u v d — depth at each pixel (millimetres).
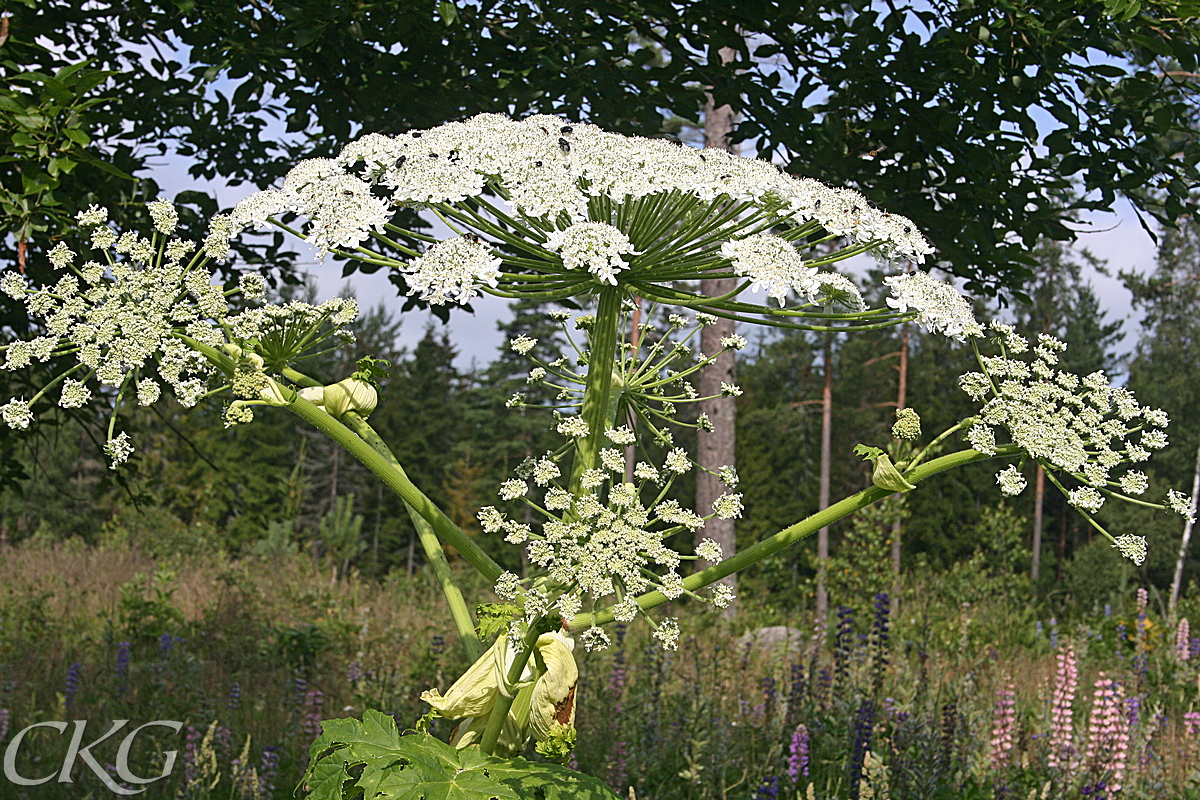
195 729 6391
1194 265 30812
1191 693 9328
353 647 10594
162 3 5602
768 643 11109
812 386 42625
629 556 2025
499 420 45438
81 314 2072
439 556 2646
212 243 2182
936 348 40312
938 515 37469
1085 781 5703
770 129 5418
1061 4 4551
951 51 4965
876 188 5316
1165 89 5457
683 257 2400
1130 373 40406
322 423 2145
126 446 2029
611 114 5719
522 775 2039
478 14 5785
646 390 2844
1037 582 31625
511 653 2236
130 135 5941
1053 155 5531
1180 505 2043
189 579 15406
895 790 5309
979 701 7215
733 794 5562
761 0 5133
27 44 4465
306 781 1975
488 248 2201
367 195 2205
